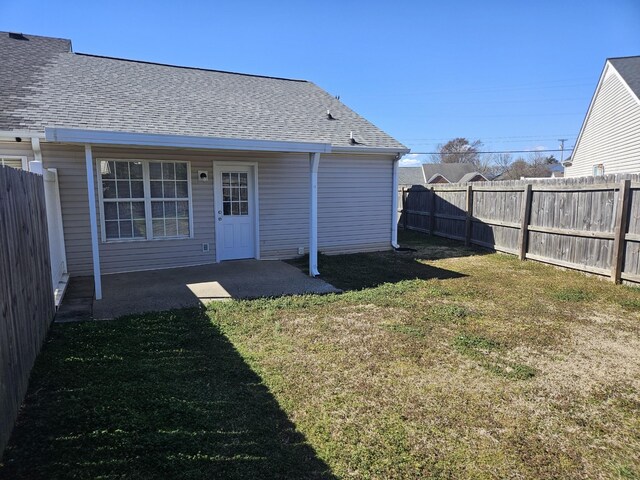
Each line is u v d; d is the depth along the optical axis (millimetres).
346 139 9359
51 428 2537
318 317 5031
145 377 3312
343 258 9281
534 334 4504
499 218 9953
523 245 9023
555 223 8188
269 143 6699
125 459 2254
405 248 10625
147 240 7723
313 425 2697
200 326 4629
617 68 16250
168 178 7809
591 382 3400
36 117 6531
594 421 2820
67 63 8961
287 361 3721
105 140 5457
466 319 5008
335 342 4199
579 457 2430
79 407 2797
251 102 9875
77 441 2408
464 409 2943
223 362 3672
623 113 15773
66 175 6898
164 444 2406
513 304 5660
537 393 3199
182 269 7879
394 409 2926
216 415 2777
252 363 3662
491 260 9062
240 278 7172
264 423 2701
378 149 9500
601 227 7109
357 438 2562
